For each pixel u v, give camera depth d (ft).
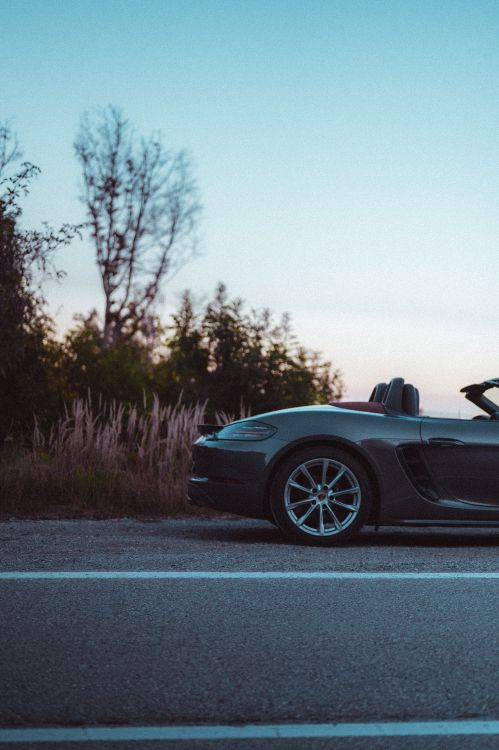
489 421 23.62
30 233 41.60
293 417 23.30
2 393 51.16
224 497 23.22
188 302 63.87
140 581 17.69
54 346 55.62
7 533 24.32
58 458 31.81
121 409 33.83
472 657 12.70
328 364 63.82
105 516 28.78
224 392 61.11
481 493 23.27
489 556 21.34
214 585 17.42
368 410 23.68
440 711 10.59
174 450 32.24
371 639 13.60
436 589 17.26
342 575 18.56
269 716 10.37
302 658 12.57
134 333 87.97
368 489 22.97
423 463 23.13
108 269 90.74
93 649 12.85
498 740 9.79
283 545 22.77
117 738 9.69
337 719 10.32
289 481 22.93
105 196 91.81
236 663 12.29
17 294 42.75
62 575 18.13
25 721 10.09
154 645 13.12
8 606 15.43
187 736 9.77
